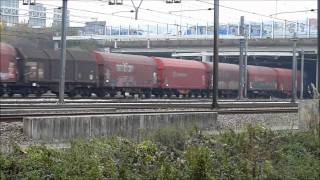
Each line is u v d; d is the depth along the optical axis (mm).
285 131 49062
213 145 39438
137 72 174250
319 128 50781
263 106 126562
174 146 40188
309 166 35969
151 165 29688
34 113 71500
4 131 52000
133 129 58062
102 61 162375
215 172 30328
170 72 184625
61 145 41875
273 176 32406
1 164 26141
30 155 27688
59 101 114188
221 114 82625
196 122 67000
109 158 29469
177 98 191875
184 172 28938
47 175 25781
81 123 52750
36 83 145875
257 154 35000
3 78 138125
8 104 96125
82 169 26828
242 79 197000
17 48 144500
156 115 61094
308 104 54500
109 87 165000
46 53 149125
